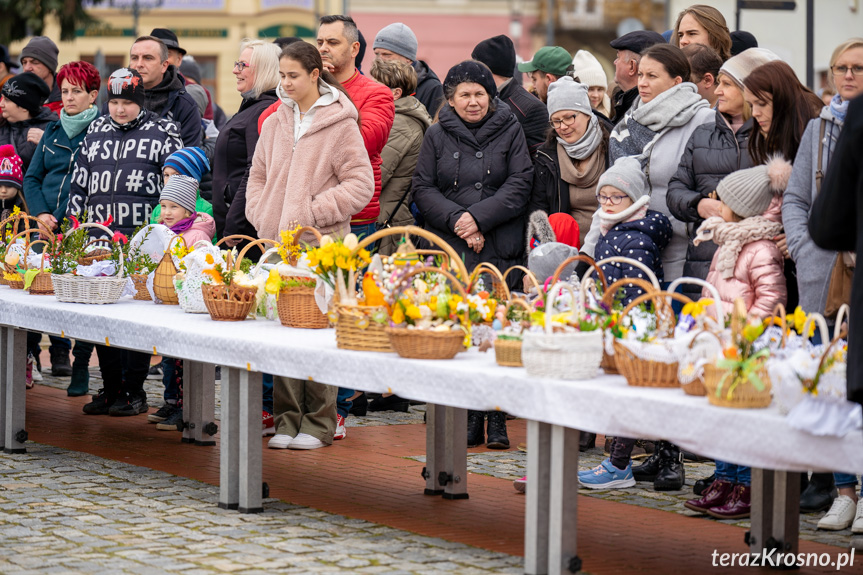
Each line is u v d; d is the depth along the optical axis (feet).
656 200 25.76
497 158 29.04
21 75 38.55
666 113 25.72
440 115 29.71
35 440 29.78
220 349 21.77
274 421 29.43
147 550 19.30
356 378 19.42
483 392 17.66
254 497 22.18
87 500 23.12
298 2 132.26
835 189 15.23
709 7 30.35
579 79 33.12
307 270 22.68
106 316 24.35
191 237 29.50
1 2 97.50
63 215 35.09
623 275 23.77
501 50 33.04
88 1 105.50
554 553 17.39
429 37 134.82
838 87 21.01
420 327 19.10
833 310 20.22
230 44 132.77
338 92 27.07
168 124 32.55
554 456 17.30
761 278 20.95
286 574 17.95
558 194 28.86
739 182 21.66
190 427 29.55
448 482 23.81
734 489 22.49
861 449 14.35
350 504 23.16
